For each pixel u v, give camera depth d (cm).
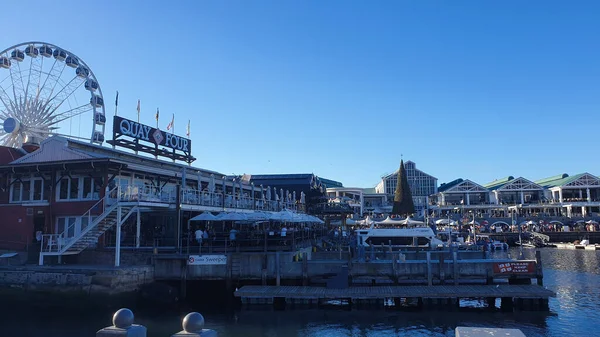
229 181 5078
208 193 4162
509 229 9881
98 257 3416
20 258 3559
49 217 3738
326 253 4156
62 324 2573
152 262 3275
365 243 4788
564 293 3462
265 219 3597
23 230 3772
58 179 3772
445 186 15600
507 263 3334
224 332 2425
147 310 2977
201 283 3344
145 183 4078
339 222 8762
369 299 2981
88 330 2442
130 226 3956
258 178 8012
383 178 14012
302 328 2506
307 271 3338
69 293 2898
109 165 3609
